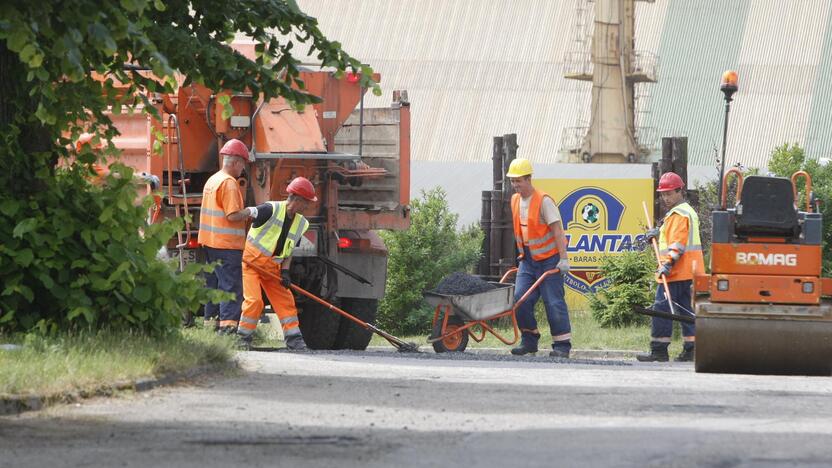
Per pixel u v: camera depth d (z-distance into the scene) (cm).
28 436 2014
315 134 4584
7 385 2281
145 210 3219
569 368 3656
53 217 3100
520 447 1914
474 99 13238
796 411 2403
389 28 14062
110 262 3120
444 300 4522
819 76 12569
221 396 2534
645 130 12275
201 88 4581
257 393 2602
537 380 3009
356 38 14012
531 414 2314
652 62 12631
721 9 13275
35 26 2388
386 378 2998
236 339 3503
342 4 14425
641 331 5997
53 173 3250
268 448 1917
